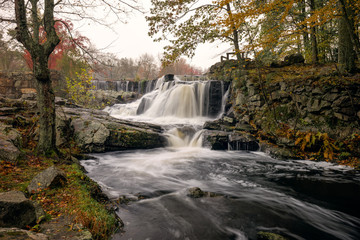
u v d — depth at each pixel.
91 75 11.57
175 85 18.92
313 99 9.71
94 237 2.88
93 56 7.06
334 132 8.75
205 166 8.08
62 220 2.92
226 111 15.88
